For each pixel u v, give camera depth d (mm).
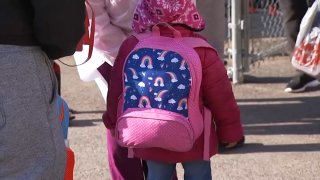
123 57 8031
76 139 13781
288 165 12141
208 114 7969
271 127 14375
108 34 9148
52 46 5895
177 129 7613
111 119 8422
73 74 19578
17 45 5734
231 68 18391
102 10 9039
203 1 12828
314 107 15820
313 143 13281
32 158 5855
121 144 8000
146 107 7730
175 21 7910
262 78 18656
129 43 8070
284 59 20719
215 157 12570
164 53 7703
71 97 17141
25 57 5770
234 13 17750
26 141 5758
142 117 7680
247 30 18062
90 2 8844
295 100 16484
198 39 7867
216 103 7902
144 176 9617
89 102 16703
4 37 5668
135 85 7793
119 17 9125
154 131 7637
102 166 12234
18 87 5691
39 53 5957
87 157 12703
